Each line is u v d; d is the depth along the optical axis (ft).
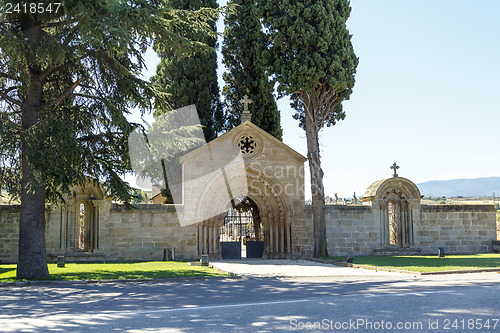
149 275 52.39
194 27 59.62
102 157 58.03
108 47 47.47
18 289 42.55
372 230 90.84
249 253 89.30
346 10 90.22
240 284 44.09
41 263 51.21
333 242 89.10
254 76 100.32
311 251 86.38
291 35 85.40
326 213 89.45
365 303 28.25
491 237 94.68
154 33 54.80
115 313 27.27
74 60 50.96
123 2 47.70
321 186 86.38
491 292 32.07
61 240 78.69
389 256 86.79
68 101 55.77
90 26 44.75
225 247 88.02
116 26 46.88
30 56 47.47
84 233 82.07
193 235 83.92
